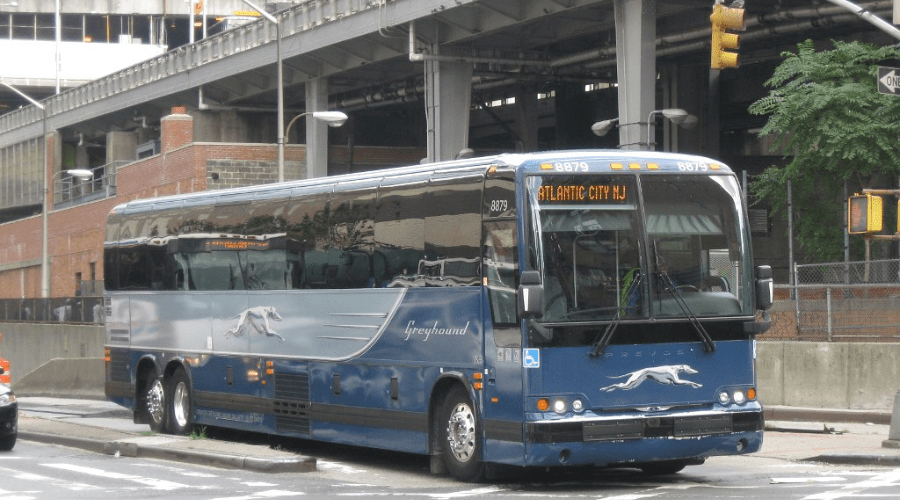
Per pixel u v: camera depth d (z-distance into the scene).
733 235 15.55
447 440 16.28
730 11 21.50
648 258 15.03
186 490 15.78
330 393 18.91
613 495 14.44
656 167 15.28
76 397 39.94
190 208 23.08
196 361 22.78
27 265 79.12
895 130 36.06
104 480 17.17
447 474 16.98
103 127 82.19
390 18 48.59
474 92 65.81
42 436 23.94
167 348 23.77
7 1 119.75
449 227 16.22
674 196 15.30
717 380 15.27
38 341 56.28
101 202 67.25
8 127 91.94
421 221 16.84
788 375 24.44
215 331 22.19
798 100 37.12
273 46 57.47
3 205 92.56
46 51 117.12
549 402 14.59
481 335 15.48
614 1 40.22
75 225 71.19
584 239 14.88
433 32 48.78
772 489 14.62
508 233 15.00
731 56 21.58
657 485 15.54
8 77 115.88
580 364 14.71
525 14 43.84
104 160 89.50
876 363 23.38
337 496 14.82
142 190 61.50
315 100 58.94
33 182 87.75
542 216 14.78
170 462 19.67
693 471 16.95
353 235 18.36
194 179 55.38
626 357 14.87
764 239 45.94
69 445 23.00
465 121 50.00
